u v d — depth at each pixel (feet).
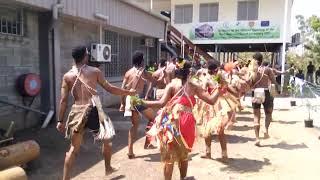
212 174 18.56
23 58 27.94
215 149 23.31
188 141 15.17
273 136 27.25
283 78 68.33
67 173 16.03
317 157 21.66
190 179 17.78
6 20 26.23
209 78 20.80
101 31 39.75
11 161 16.14
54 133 26.68
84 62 16.34
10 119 26.73
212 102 15.89
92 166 19.63
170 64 30.40
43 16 29.32
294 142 25.39
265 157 21.65
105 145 17.39
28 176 17.80
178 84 15.55
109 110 38.96
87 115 15.75
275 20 82.84
